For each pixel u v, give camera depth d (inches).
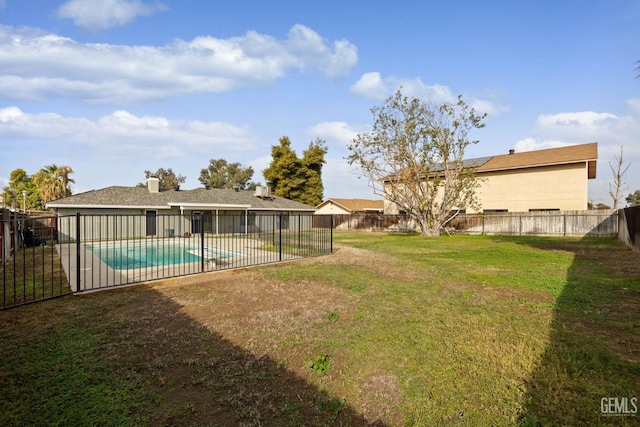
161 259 406.9
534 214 762.2
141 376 115.6
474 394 104.3
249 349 137.9
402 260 368.2
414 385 111.3
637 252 406.0
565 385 106.5
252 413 97.7
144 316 175.8
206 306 194.5
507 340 141.3
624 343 135.9
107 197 764.6
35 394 103.2
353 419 96.8
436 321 166.4
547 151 920.9
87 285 244.5
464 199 757.9
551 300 199.8
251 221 960.9
